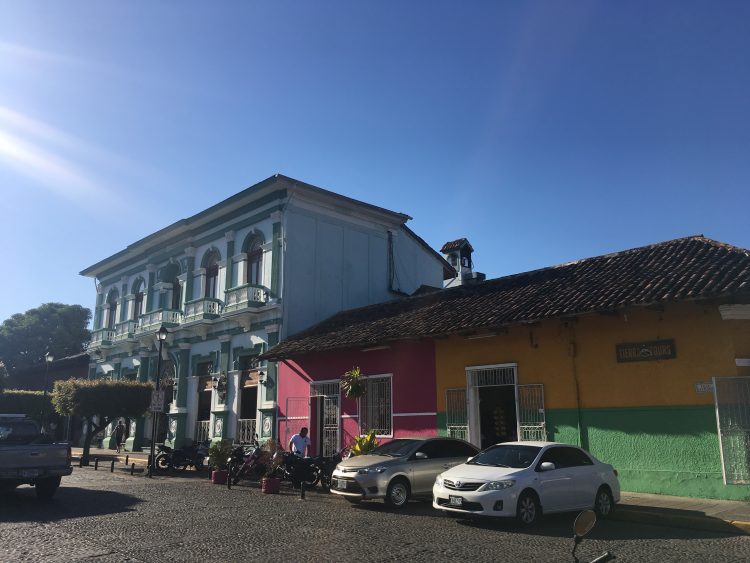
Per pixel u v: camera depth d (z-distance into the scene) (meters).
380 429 18.36
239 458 18.17
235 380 24.61
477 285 19.34
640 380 13.30
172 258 30.23
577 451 11.41
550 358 14.82
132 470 20.33
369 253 26.38
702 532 9.77
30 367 45.06
